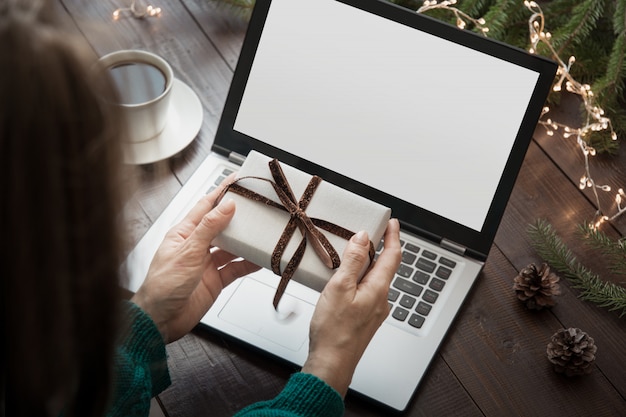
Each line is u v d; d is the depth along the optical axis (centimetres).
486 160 92
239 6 119
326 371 69
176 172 104
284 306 90
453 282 93
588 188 107
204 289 82
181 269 74
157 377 74
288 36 96
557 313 95
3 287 38
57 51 35
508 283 97
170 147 104
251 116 99
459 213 94
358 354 72
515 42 118
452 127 93
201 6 123
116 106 38
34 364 40
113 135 38
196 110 108
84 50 36
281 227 78
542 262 99
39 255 37
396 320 90
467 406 87
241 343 88
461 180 93
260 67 98
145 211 100
